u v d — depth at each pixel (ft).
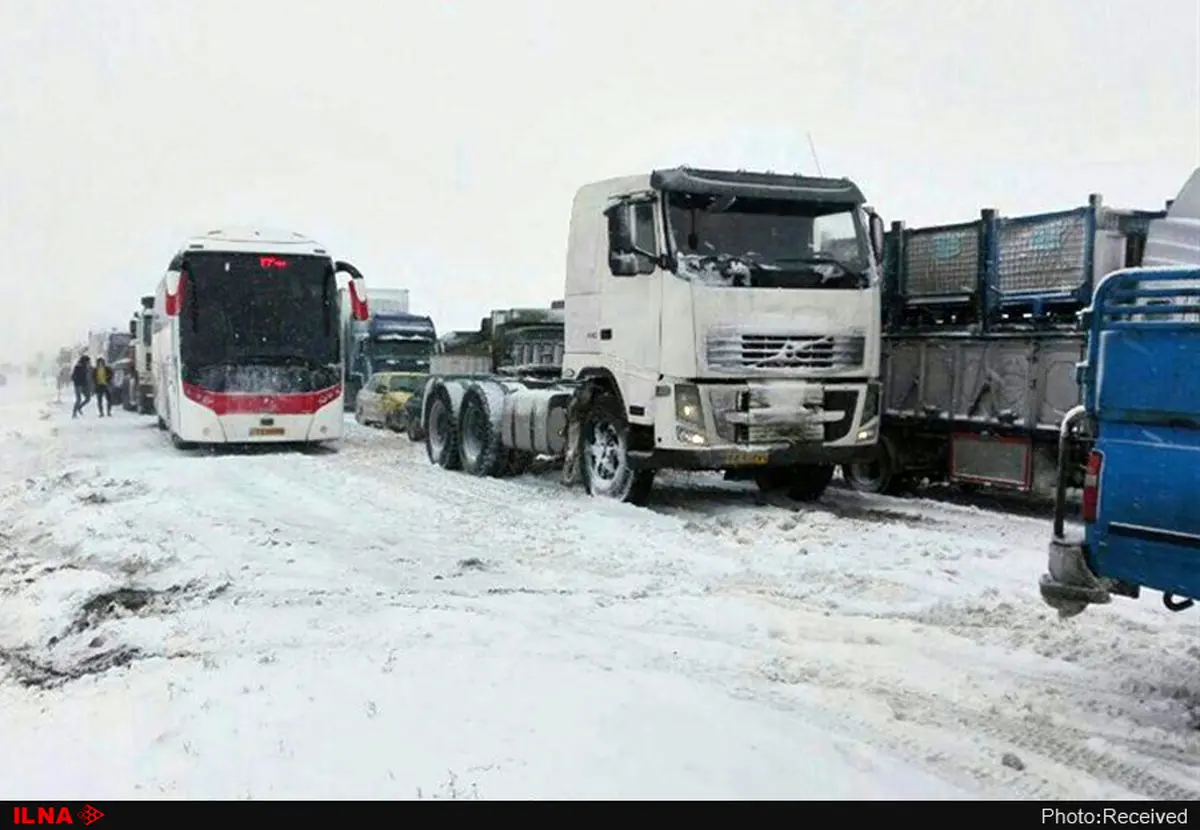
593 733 17.03
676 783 15.40
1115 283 18.01
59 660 23.95
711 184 39.06
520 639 22.93
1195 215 24.48
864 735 17.87
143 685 20.42
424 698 18.67
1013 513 41.37
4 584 31.01
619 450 42.68
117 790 15.64
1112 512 17.80
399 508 42.78
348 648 22.43
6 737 18.38
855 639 23.56
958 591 27.58
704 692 19.21
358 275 68.54
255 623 24.91
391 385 93.81
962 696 19.83
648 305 39.78
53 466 60.85
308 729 17.46
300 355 67.21
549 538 35.47
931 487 49.19
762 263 39.09
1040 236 38.96
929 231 44.11
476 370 63.10
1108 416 17.98
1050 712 19.03
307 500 45.37
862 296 40.34
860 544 33.68
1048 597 18.93
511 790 15.10
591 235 43.37
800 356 39.29
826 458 39.96
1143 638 23.30
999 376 39.93
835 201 40.24
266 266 66.85
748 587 28.55
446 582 29.45
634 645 22.75
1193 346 16.69
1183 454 16.83
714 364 38.29
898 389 44.80
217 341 65.77
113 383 131.75
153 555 32.71
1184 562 16.81
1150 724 18.44
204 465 58.65
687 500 44.75
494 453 52.29
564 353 45.73
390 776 15.62
